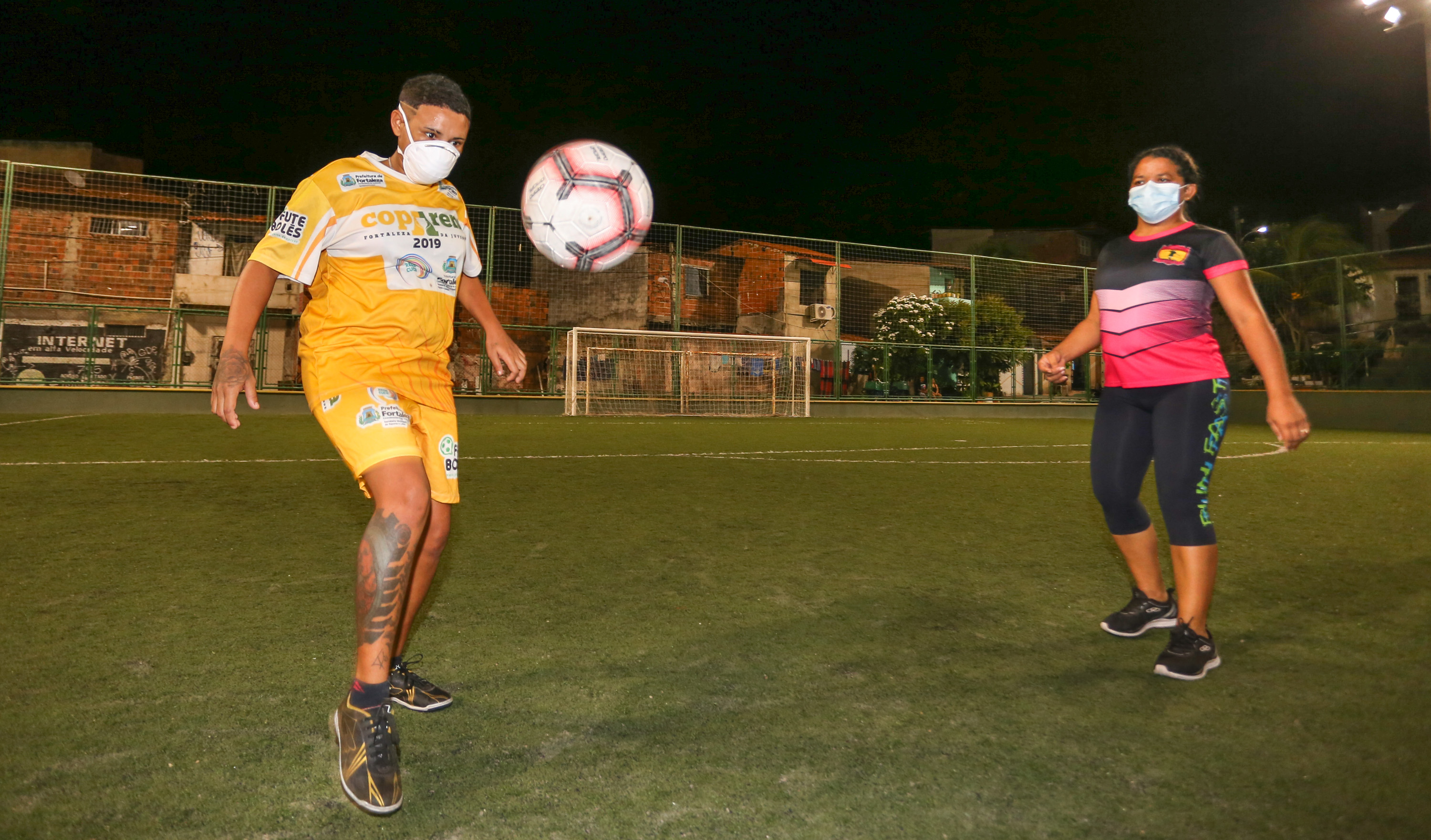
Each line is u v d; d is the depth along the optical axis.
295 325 18.59
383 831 1.38
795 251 20.70
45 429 9.23
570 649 2.31
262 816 1.41
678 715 1.86
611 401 17.19
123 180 18.88
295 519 4.16
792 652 2.30
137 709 1.84
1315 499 5.44
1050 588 3.06
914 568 3.34
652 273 20.38
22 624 2.42
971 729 1.80
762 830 1.38
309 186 1.79
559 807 1.46
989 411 19.27
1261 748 1.71
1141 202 2.37
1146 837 1.37
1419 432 14.48
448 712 1.87
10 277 18.52
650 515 4.49
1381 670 2.20
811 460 7.68
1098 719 1.86
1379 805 1.47
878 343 18.80
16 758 1.59
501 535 3.90
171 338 14.37
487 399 15.80
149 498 4.68
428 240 1.87
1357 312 16.30
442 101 1.83
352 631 2.42
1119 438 2.49
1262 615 2.73
